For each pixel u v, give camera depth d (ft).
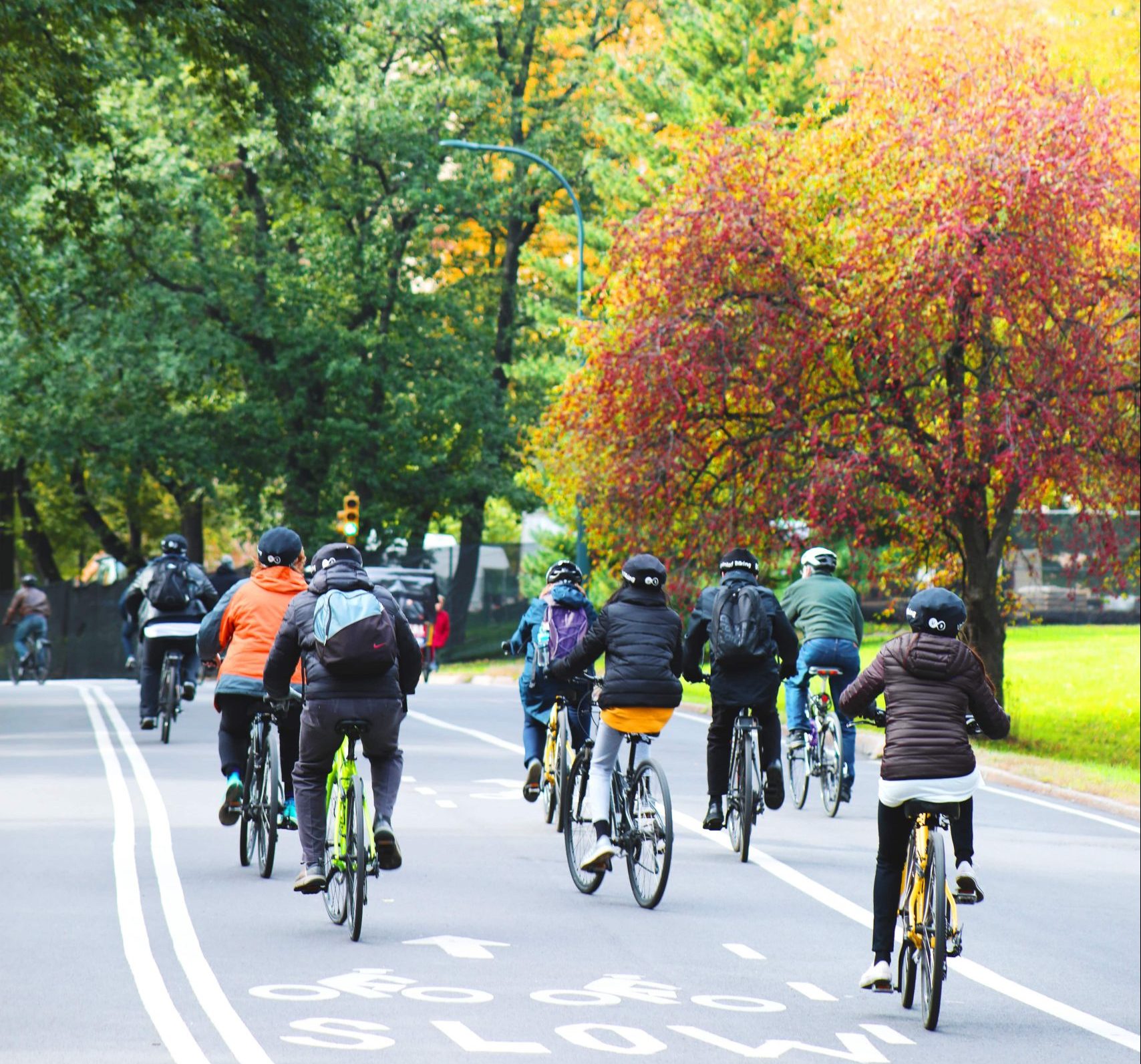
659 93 486.79
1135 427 292.20
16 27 276.21
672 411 294.66
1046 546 330.13
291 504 552.82
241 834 135.33
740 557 149.28
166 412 536.01
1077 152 282.15
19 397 508.94
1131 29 477.36
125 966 100.37
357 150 524.93
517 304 610.24
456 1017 90.89
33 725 266.98
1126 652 474.90
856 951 112.88
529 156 389.80
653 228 304.50
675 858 148.87
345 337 522.88
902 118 294.66
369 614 108.88
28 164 331.98
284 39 296.71
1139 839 176.14
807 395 298.15
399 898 125.80
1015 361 281.54
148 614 235.40
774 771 147.95
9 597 539.70
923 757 96.48
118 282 466.70
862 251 280.92
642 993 98.63
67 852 141.08
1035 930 126.31
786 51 464.24
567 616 153.99
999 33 316.40
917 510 289.33
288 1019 88.94
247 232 534.37
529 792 161.17
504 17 545.03
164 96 483.10
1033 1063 87.45
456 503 583.99
